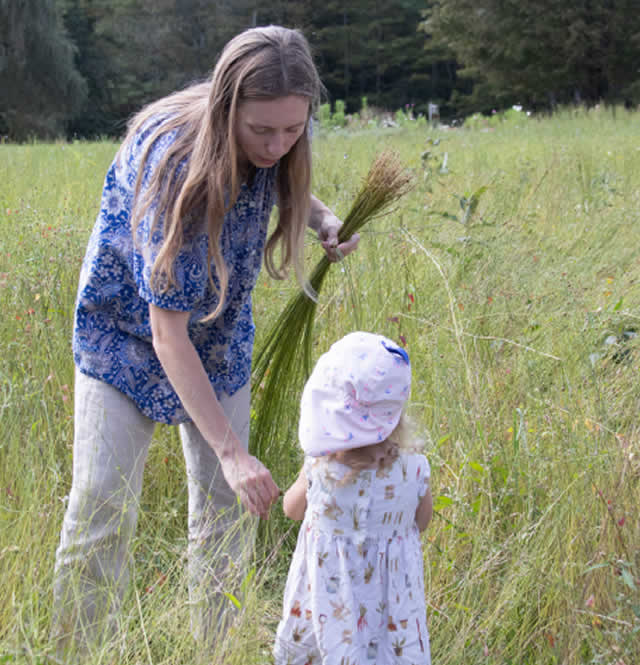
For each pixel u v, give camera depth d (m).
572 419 3.19
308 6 52.41
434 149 11.81
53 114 44.19
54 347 3.61
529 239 5.74
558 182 8.04
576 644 2.37
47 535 2.55
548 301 4.52
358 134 16.66
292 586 2.29
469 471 2.96
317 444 2.17
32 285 4.09
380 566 2.21
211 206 2.08
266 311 4.14
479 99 43.72
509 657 2.45
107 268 2.31
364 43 53.94
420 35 53.97
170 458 3.19
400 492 2.21
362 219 2.86
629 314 3.93
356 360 2.15
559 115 20.61
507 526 2.80
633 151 10.30
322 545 2.21
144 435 2.43
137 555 2.81
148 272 2.12
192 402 2.19
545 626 2.45
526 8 36.22
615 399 3.52
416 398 3.47
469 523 2.77
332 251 2.87
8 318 3.89
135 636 2.25
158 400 2.38
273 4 51.09
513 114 19.89
